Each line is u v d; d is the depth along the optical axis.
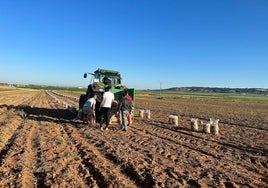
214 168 9.57
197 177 8.57
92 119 18.45
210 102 70.62
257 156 11.65
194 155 11.34
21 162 9.56
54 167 9.12
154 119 24.52
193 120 18.58
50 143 12.71
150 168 9.13
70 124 18.97
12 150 11.31
